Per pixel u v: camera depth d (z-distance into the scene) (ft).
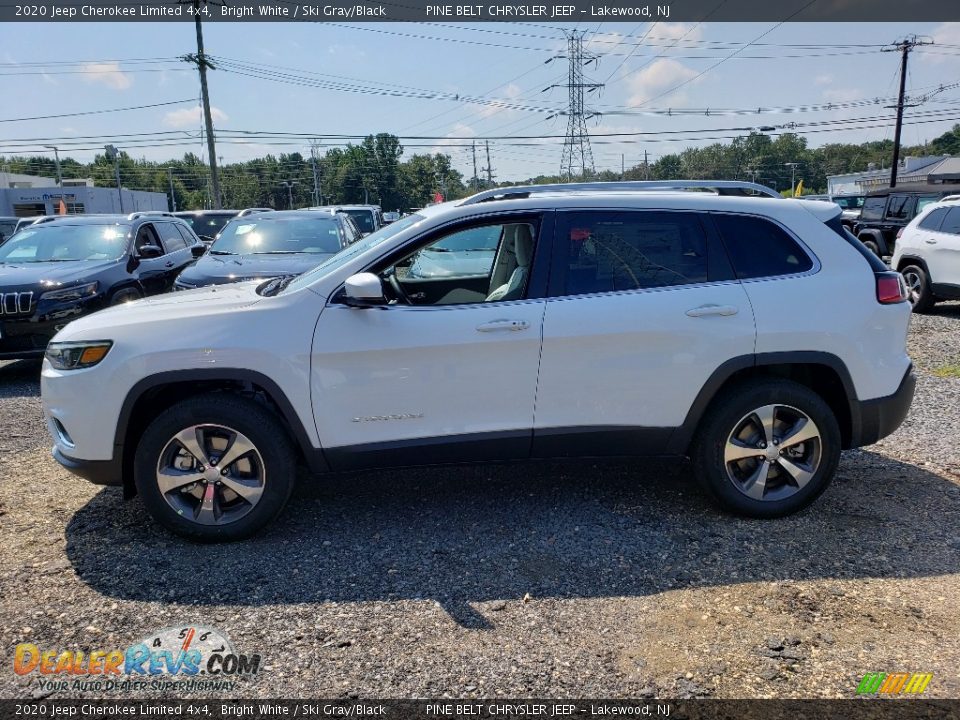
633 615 10.19
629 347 12.39
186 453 12.23
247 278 24.97
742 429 12.94
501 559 11.82
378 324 12.01
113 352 11.91
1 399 22.71
